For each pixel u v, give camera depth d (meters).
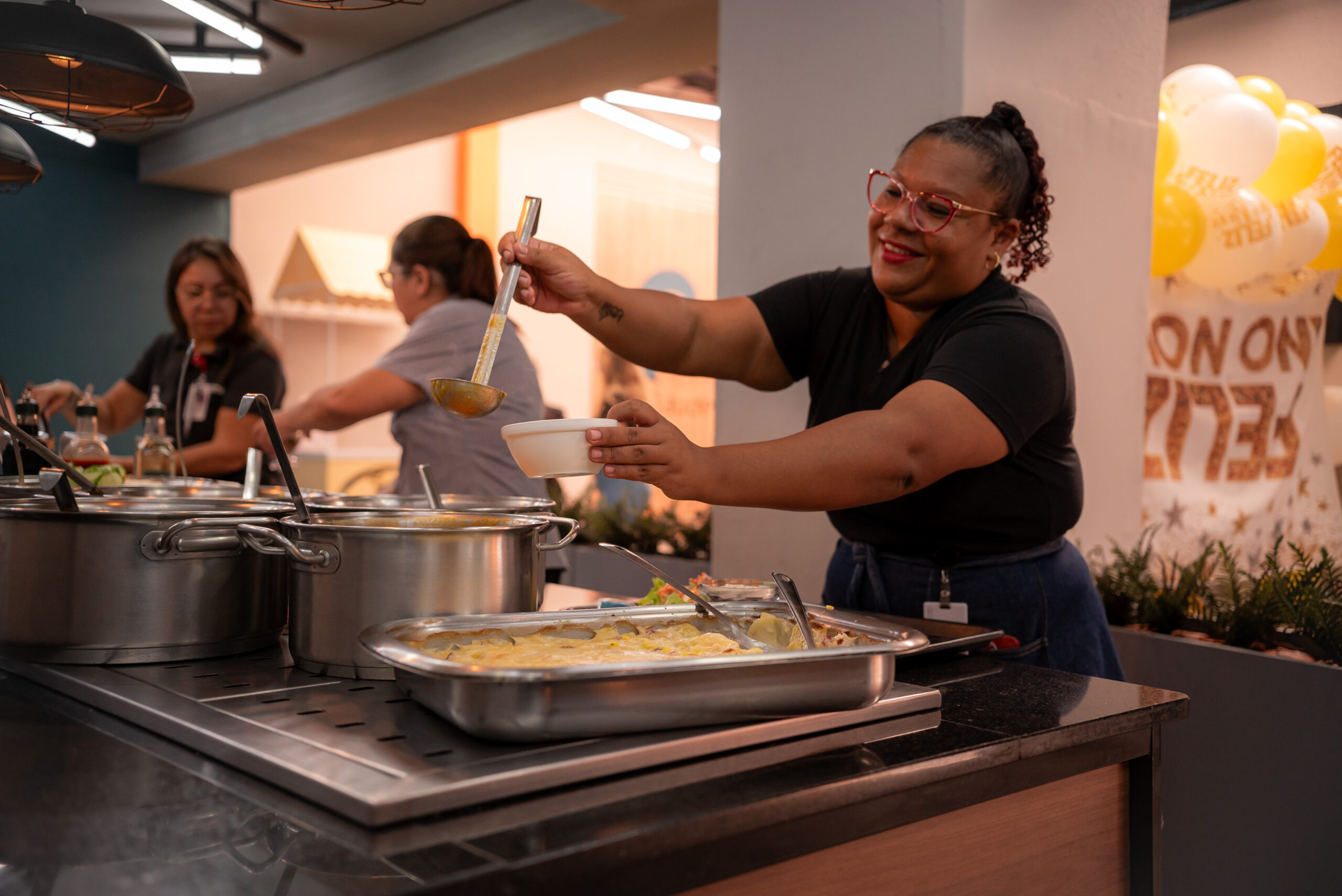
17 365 5.75
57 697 0.99
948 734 0.92
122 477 1.76
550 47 3.88
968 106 2.16
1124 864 1.09
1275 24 2.64
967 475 1.55
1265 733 1.94
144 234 6.20
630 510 4.22
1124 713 1.02
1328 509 2.54
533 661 0.86
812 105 2.48
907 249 1.52
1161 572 2.56
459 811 0.69
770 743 0.85
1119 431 2.55
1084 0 2.39
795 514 2.55
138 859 0.62
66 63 1.59
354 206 7.82
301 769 0.72
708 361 1.75
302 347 7.57
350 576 1.00
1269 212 2.55
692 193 9.58
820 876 0.80
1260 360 2.65
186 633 1.07
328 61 4.68
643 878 0.67
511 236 1.46
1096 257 2.46
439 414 2.40
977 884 0.92
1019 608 1.61
